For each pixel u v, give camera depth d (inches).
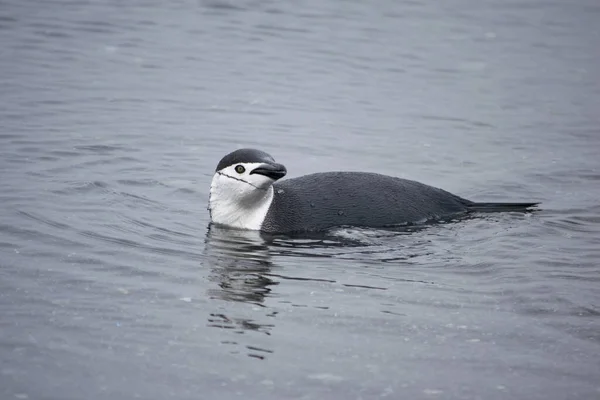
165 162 673.0
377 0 1213.7
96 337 399.5
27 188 591.5
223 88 869.8
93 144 694.5
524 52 1045.8
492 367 393.7
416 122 815.7
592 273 500.7
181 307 435.2
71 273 465.7
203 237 538.0
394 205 573.3
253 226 555.8
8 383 359.9
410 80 935.0
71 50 938.7
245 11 1130.0
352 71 949.8
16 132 706.2
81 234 522.6
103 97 815.1
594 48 1068.5
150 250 508.7
